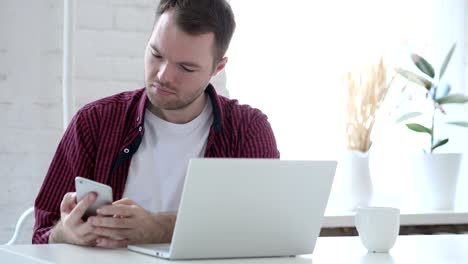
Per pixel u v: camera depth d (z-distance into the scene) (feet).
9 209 10.72
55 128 10.90
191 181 5.67
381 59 12.15
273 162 5.98
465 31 13.64
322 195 6.29
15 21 10.75
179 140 8.01
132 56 11.23
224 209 5.87
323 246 7.00
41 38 10.85
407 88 13.53
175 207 7.91
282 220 6.17
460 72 13.75
